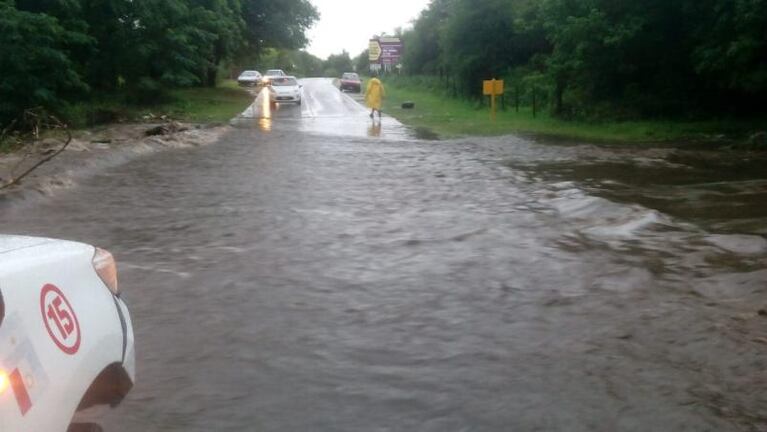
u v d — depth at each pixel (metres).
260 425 4.39
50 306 3.23
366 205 11.62
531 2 42.41
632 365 5.21
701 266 7.76
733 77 24.23
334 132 26.11
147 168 15.96
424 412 4.54
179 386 4.89
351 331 5.92
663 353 5.42
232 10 49.16
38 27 27.75
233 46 55.66
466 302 6.65
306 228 9.81
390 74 88.38
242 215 10.72
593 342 5.64
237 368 5.20
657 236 9.23
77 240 9.03
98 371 3.39
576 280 7.30
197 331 5.91
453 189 13.27
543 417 4.46
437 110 39.62
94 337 3.45
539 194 12.70
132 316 6.24
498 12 43.62
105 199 12.01
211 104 42.12
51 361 3.06
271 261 8.09
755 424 4.35
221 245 8.82
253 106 42.28
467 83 45.84
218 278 7.40
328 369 5.18
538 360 5.32
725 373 5.06
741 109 27.98
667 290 6.93
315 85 77.06
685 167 16.77
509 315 6.29
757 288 6.82
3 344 2.85
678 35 28.20
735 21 22.88
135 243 8.91
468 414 4.51
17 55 27.09
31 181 12.73
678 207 11.45
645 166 16.94
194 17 38.47
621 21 28.22
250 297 6.79
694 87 28.73
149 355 5.41
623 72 29.16
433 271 7.68
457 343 5.66
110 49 35.31
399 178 14.71
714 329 5.85
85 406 3.63
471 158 18.38
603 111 30.11
